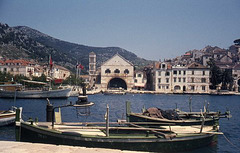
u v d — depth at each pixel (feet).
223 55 440.86
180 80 344.08
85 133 56.85
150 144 53.72
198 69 341.82
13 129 83.76
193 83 341.82
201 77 341.62
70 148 44.60
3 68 343.26
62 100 215.31
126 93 344.69
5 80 262.47
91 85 423.64
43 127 56.95
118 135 56.85
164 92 333.62
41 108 149.89
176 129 67.10
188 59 488.44
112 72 379.14
